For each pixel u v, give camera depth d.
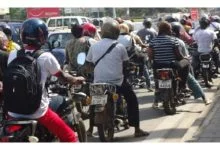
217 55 14.58
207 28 13.41
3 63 6.98
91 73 8.44
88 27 9.89
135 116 8.08
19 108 4.98
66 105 5.68
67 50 9.51
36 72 4.99
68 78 5.25
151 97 12.42
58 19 27.72
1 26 9.60
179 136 8.02
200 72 14.04
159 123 9.19
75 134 5.69
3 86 5.04
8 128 4.85
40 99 4.98
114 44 7.84
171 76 9.77
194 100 11.49
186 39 13.97
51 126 5.13
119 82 7.86
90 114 7.93
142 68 13.36
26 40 5.10
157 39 10.02
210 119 8.38
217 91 12.52
